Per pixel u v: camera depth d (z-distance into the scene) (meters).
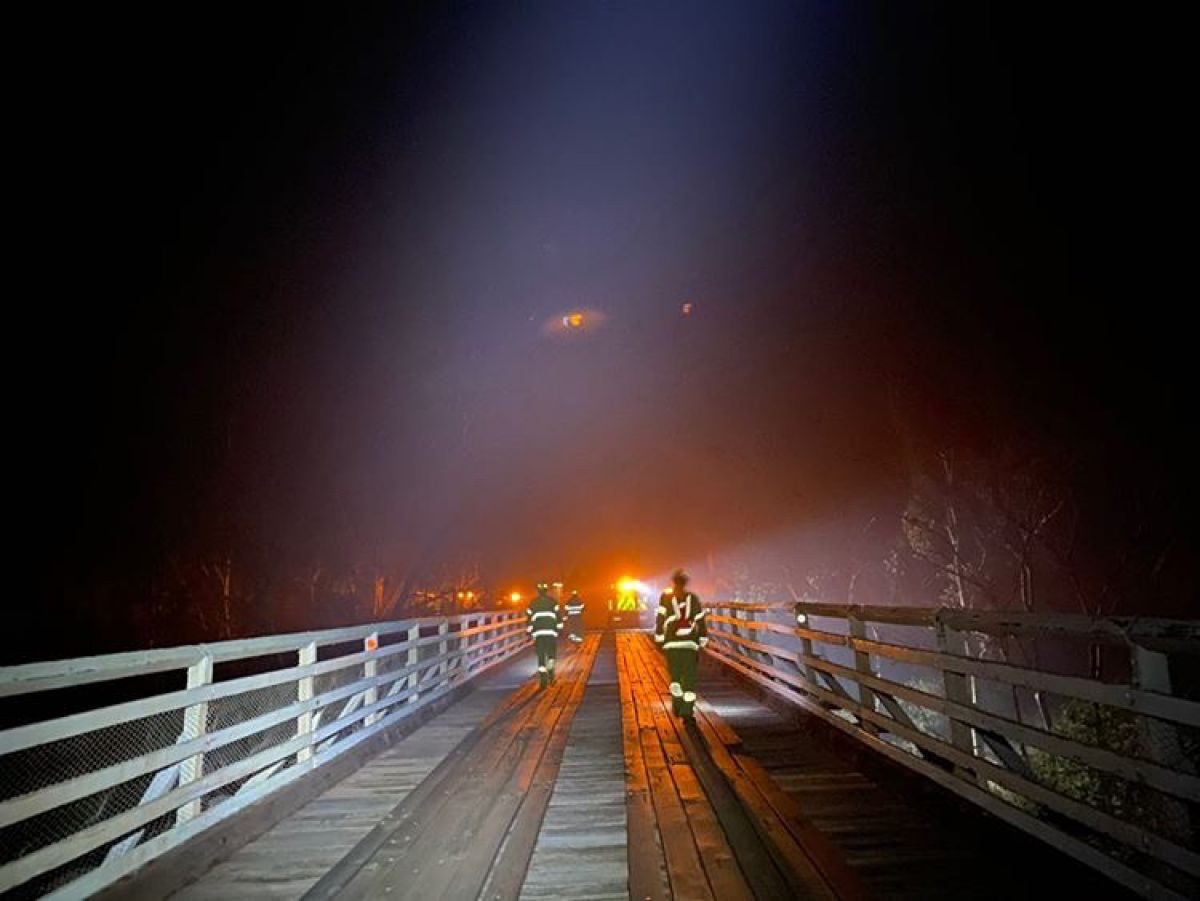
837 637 8.20
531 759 8.09
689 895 4.52
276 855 5.43
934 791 5.94
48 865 3.86
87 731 4.23
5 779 6.54
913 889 4.57
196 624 22.70
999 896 4.46
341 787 7.29
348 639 8.46
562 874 4.96
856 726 7.85
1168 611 13.74
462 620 14.32
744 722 10.06
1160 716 3.63
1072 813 4.29
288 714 6.65
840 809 6.15
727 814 5.98
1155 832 3.68
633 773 7.38
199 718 5.38
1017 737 4.88
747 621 13.19
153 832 5.95
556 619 14.16
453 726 10.55
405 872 4.97
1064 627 4.32
